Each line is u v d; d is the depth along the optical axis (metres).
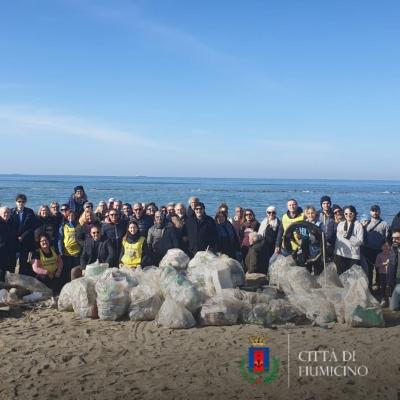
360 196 66.69
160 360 5.07
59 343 5.61
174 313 6.19
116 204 10.70
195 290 6.52
